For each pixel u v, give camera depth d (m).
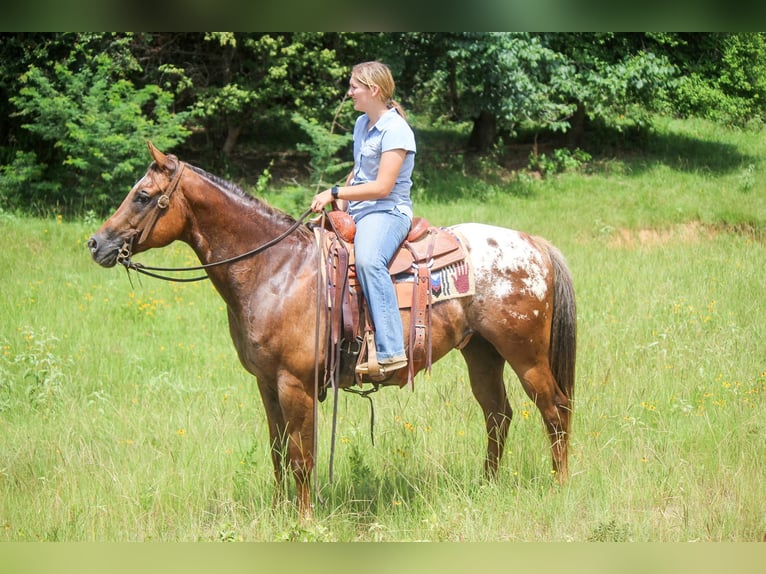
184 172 4.73
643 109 20.30
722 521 4.88
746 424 5.95
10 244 11.88
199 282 10.30
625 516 4.96
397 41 17.48
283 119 18.14
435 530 4.86
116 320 8.89
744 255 11.57
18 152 14.97
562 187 17.48
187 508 5.12
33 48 15.62
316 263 4.86
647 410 6.33
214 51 17.81
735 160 19.64
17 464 5.65
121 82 14.66
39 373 7.00
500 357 5.45
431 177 17.59
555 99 19.41
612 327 8.21
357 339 4.86
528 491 5.20
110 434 6.10
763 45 21.09
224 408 6.46
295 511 4.91
